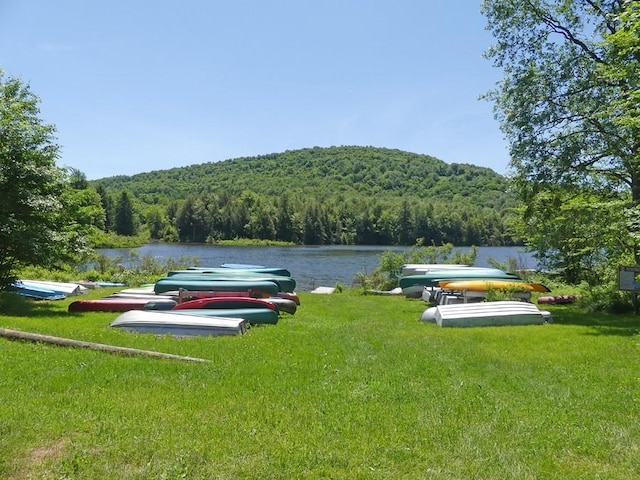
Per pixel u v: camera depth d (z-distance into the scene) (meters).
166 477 4.16
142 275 28.75
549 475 4.51
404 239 92.94
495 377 7.88
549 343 10.77
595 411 6.27
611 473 4.57
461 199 142.12
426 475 4.41
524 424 5.72
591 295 18.00
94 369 7.45
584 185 17.02
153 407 5.84
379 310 18.02
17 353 8.20
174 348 9.45
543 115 16.45
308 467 4.46
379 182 174.12
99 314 14.65
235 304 14.20
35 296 18.81
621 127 14.85
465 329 12.97
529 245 22.41
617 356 9.47
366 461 4.64
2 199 14.07
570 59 16.58
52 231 15.30
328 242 97.81
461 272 20.25
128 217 93.44
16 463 4.29
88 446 4.65
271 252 70.06
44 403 5.82
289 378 7.45
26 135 15.03
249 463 4.47
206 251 70.50
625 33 11.93
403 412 6.01
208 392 6.56
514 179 17.41
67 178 15.89
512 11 17.31
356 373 7.90
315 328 12.98
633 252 16.75
